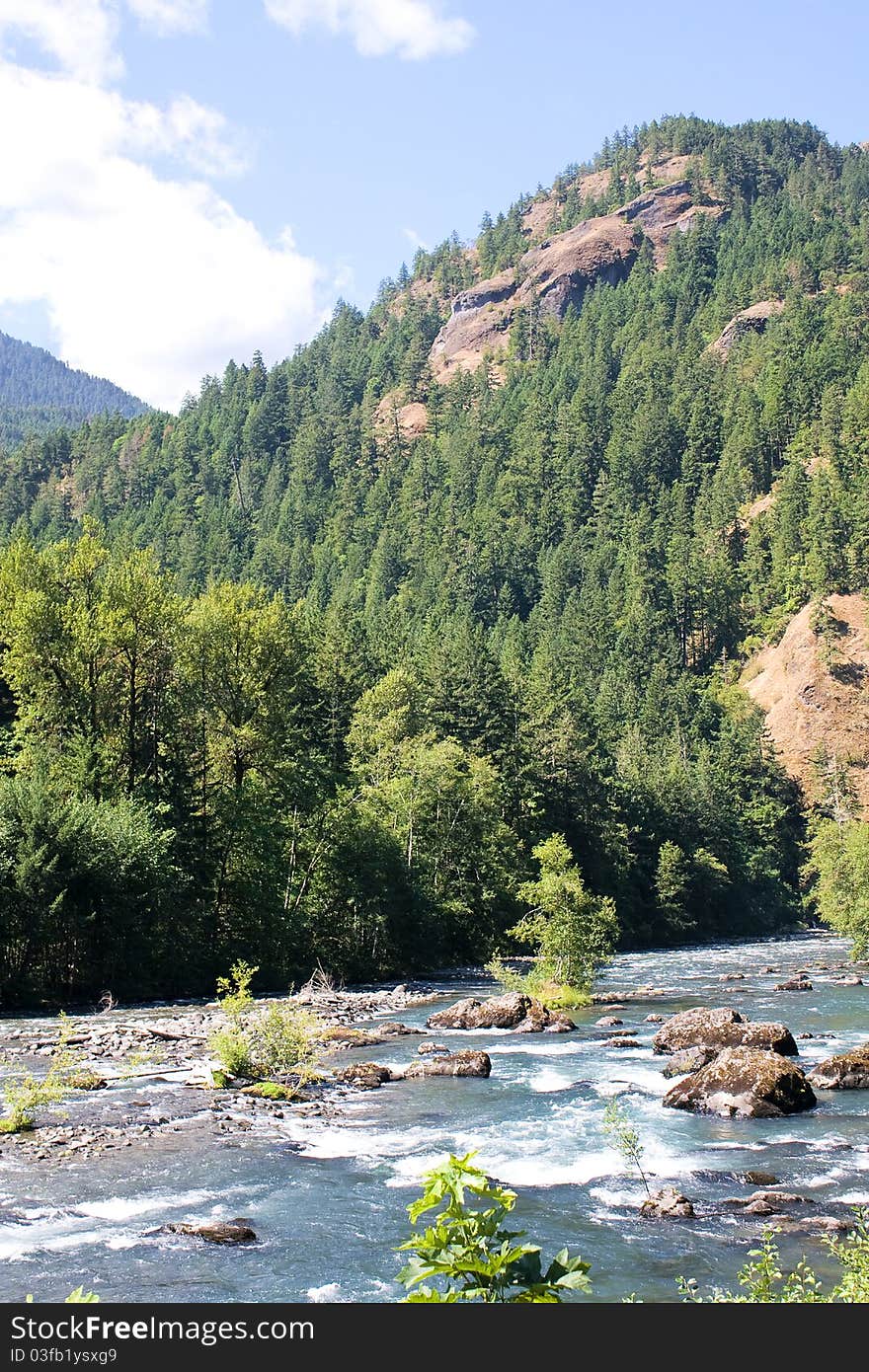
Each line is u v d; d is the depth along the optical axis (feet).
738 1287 43.39
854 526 616.80
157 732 189.78
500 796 272.92
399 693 333.01
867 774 524.93
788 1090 78.95
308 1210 54.80
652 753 447.01
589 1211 54.54
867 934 222.89
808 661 572.92
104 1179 59.93
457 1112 78.13
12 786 149.07
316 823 192.13
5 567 186.60
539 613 638.12
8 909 139.95
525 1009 125.39
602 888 309.83
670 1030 107.96
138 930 152.97
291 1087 86.38
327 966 182.60
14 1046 102.58
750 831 440.45
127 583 183.52
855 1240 36.88
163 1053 100.17
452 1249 19.94
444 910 219.00
